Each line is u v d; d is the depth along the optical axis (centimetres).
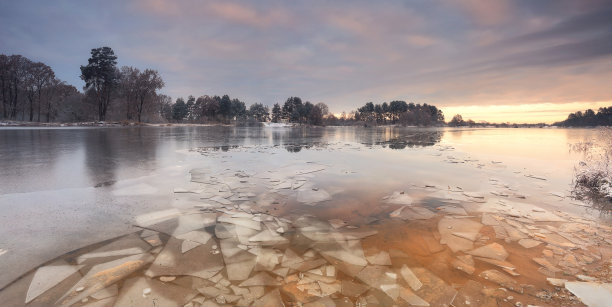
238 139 2106
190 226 408
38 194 536
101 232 379
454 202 554
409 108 11331
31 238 354
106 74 4388
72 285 261
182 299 246
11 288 254
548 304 244
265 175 774
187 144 1571
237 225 417
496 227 425
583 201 563
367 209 505
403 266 308
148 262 306
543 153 1353
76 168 785
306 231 401
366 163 1007
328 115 10081
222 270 294
